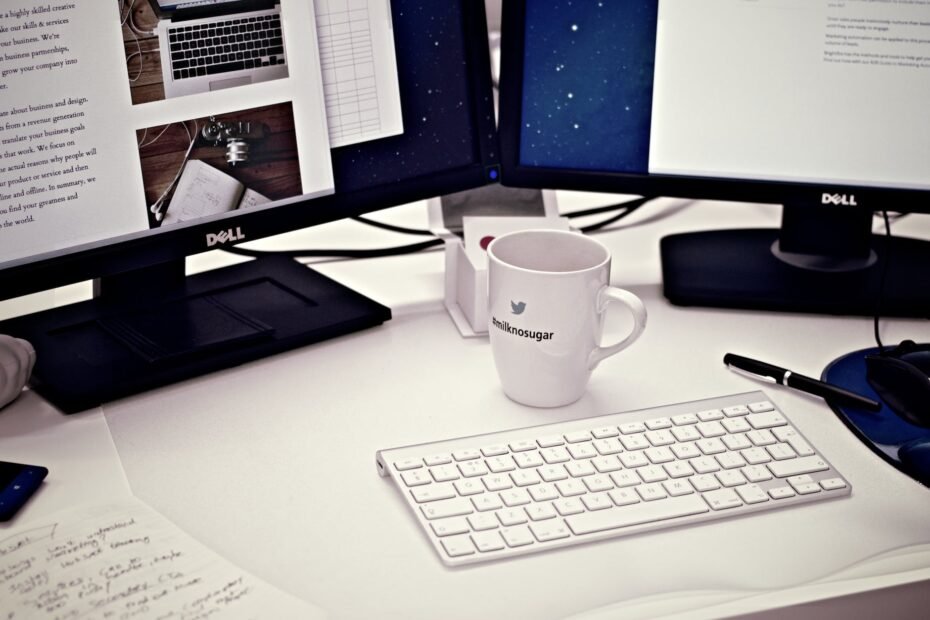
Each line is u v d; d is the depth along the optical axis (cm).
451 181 90
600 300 68
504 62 89
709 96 86
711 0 83
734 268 92
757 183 88
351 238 104
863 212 92
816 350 80
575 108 89
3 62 66
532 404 72
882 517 60
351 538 57
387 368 77
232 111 76
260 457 65
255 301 85
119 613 50
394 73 84
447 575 54
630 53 86
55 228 71
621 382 75
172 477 63
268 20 76
